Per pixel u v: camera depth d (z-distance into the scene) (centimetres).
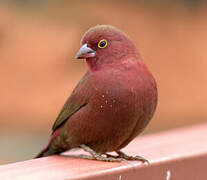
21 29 2067
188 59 2172
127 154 667
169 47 2219
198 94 1934
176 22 2397
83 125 654
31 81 1886
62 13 2173
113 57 651
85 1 2298
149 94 641
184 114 1802
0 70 1906
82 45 672
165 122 1730
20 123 1645
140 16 2377
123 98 628
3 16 2106
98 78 641
